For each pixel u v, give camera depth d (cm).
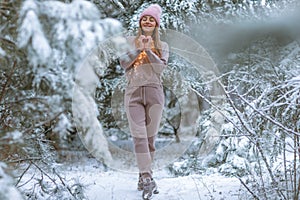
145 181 377
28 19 175
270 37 700
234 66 656
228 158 492
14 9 195
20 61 205
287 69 373
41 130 311
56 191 335
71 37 182
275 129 321
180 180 464
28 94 232
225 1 702
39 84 213
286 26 688
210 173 511
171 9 682
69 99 214
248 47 702
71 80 206
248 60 621
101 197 383
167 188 421
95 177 508
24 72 214
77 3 184
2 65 213
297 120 305
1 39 203
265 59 543
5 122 249
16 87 230
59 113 218
